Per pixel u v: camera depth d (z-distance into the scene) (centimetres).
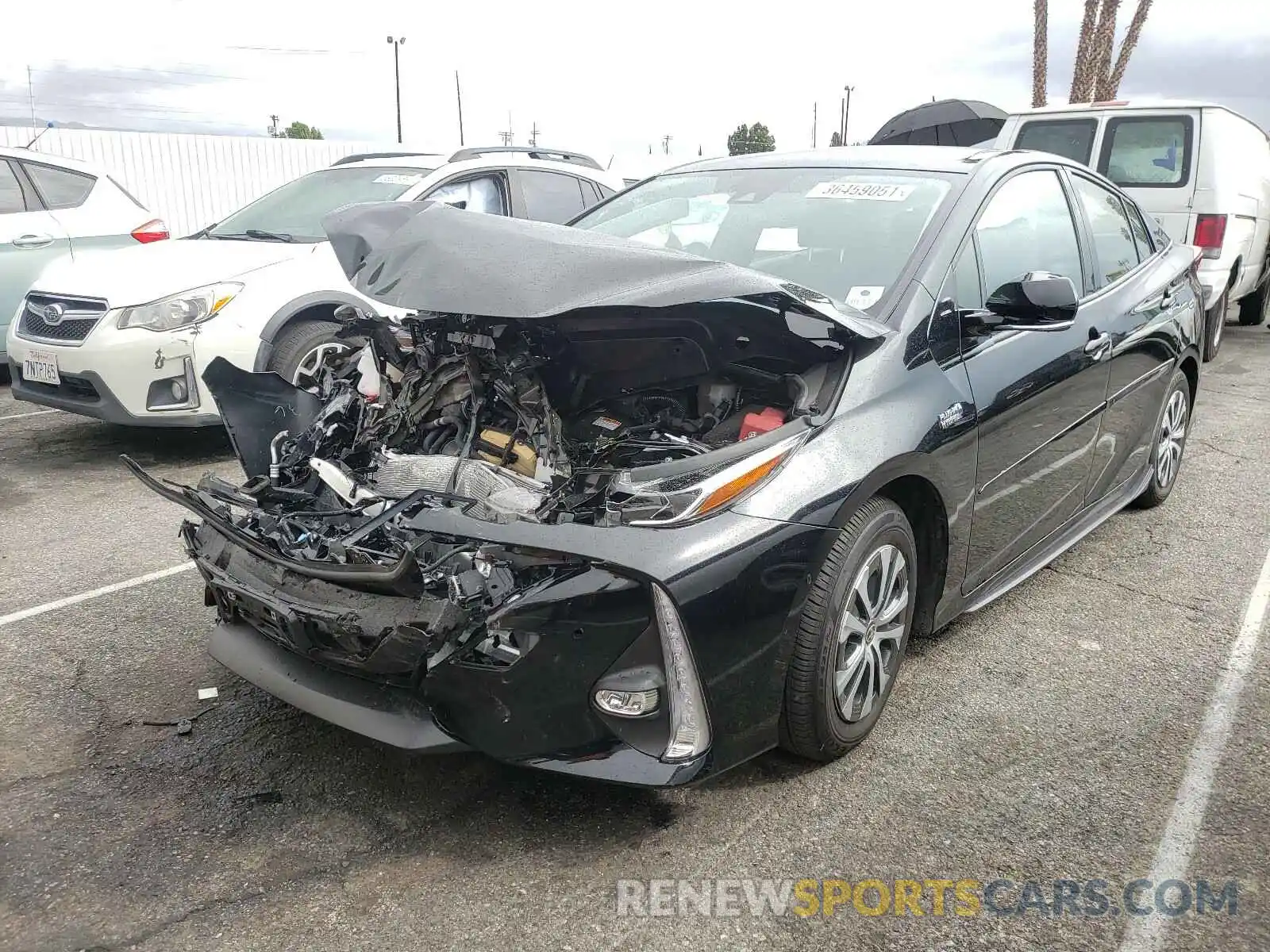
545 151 741
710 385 298
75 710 320
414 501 267
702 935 228
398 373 338
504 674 239
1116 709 329
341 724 260
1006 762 298
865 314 310
